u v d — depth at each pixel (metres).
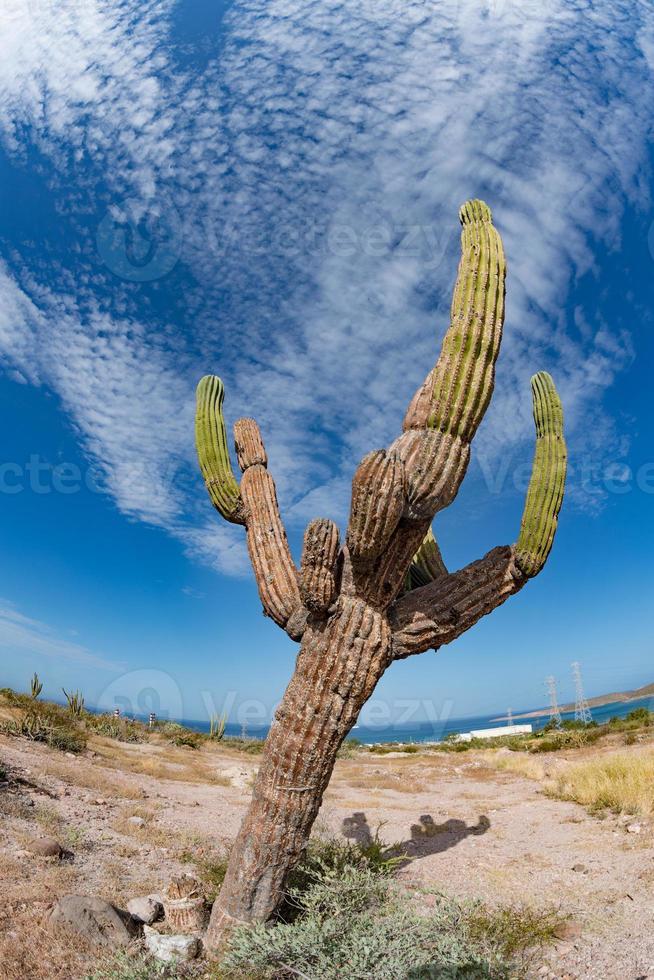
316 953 3.84
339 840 6.85
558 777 12.45
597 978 3.98
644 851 6.95
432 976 3.55
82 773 10.66
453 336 4.70
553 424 5.34
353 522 4.34
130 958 4.18
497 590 5.12
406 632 4.75
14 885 5.12
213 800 11.35
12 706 15.65
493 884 6.18
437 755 23.08
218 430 5.82
